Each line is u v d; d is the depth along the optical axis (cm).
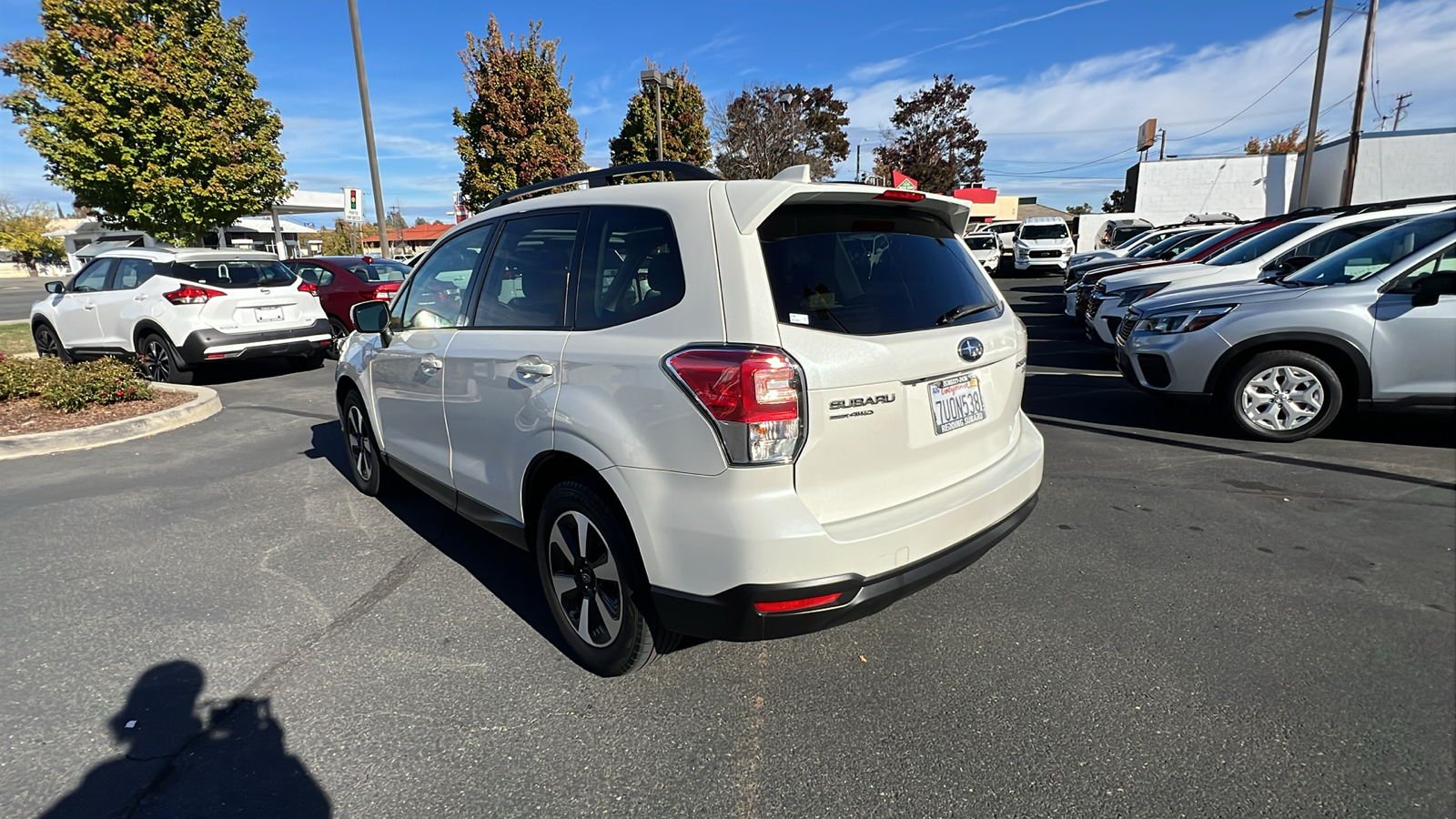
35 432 615
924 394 246
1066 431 599
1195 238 1307
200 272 870
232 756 237
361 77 1423
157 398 751
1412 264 510
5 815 213
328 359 1133
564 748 238
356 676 279
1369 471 482
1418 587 328
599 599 265
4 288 4259
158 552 396
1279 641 289
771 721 249
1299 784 214
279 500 479
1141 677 268
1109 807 208
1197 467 501
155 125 1193
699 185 243
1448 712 244
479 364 304
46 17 1117
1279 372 546
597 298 260
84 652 299
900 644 293
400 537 414
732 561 215
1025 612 315
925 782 219
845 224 253
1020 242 2489
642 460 231
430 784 223
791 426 212
